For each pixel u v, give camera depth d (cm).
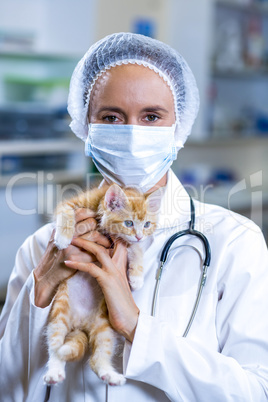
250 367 107
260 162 529
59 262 112
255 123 511
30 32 407
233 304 113
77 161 423
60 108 432
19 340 117
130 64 118
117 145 121
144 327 104
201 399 103
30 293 113
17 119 411
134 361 102
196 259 119
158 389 110
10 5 398
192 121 138
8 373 118
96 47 122
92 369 106
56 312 111
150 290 117
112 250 117
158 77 119
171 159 127
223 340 113
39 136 419
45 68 451
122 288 107
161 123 121
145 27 461
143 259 120
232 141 471
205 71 444
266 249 122
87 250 110
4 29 398
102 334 109
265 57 494
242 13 484
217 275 117
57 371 102
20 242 388
